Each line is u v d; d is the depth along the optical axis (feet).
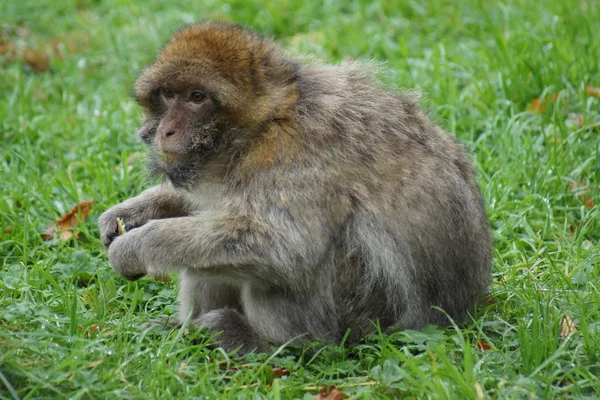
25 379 42.27
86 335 49.57
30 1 112.88
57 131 79.77
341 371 46.70
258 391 45.03
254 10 104.47
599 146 69.31
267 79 49.73
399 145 51.06
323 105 50.26
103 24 106.63
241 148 49.62
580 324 48.62
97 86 93.15
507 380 44.06
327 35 95.09
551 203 66.33
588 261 57.41
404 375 42.29
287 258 48.39
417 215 50.62
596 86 78.23
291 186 48.65
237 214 49.21
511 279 57.00
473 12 97.04
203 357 48.21
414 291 51.11
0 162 74.08
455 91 78.48
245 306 51.65
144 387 43.68
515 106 76.07
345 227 50.08
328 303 50.60
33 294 55.36
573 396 43.34
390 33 95.66
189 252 49.03
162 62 49.90
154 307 56.65
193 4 108.78
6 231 63.41
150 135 52.47
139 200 56.65
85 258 59.98
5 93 89.71
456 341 47.32
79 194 68.23
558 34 86.48
